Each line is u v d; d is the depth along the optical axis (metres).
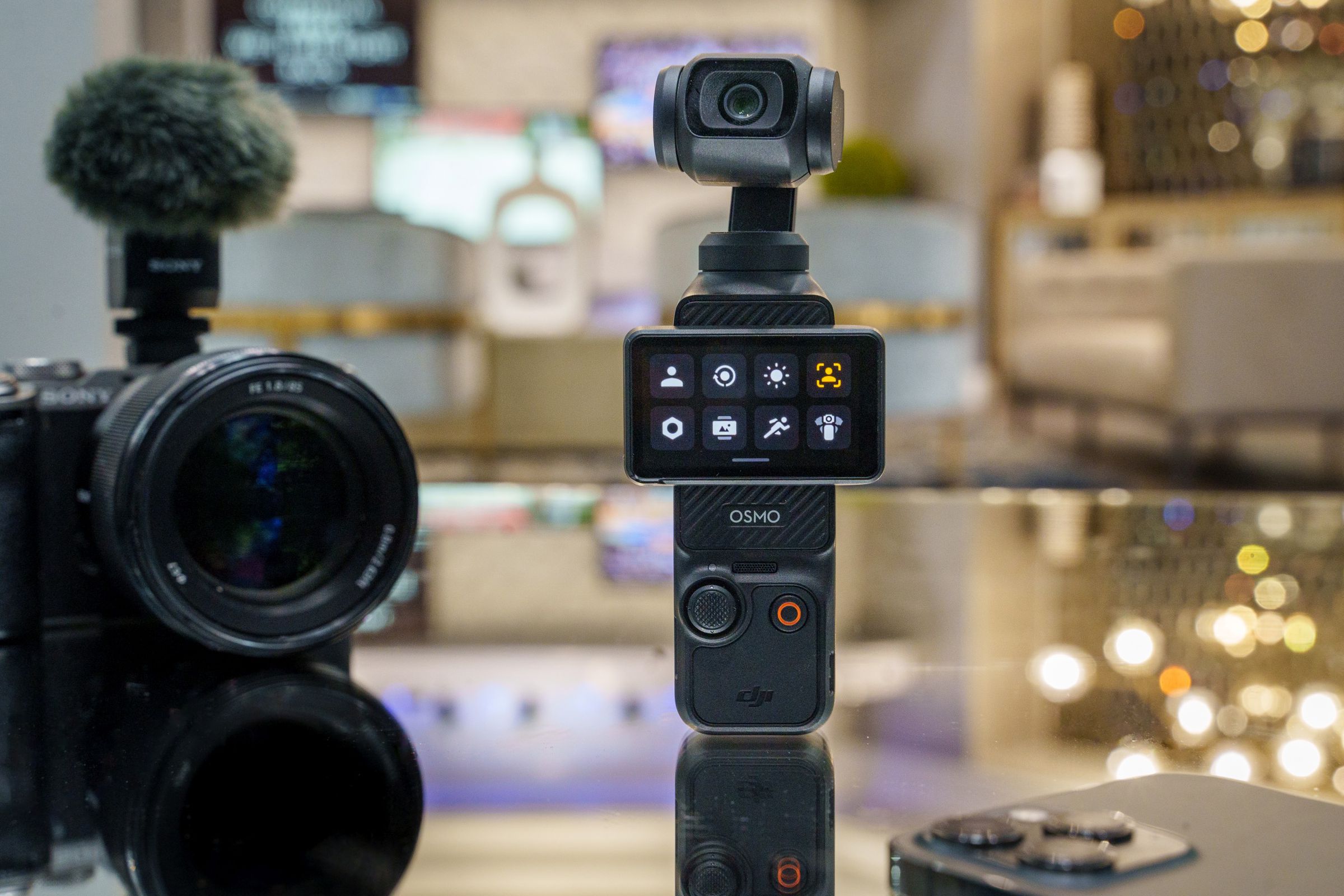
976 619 0.52
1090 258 5.15
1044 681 0.41
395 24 6.02
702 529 0.39
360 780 0.31
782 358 0.39
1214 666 0.44
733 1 6.17
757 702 0.37
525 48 6.19
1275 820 0.27
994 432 4.60
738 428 0.39
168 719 0.38
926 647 0.47
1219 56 5.98
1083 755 0.32
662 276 3.19
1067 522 0.84
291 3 5.96
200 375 0.45
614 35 6.15
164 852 0.26
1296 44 5.84
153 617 0.46
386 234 2.89
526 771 0.32
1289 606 0.55
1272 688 0.40
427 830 0.27
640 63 6.14
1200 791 0.29
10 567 0.51
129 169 0.52
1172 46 6.07
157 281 0.56
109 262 0.57
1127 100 6.21
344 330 2.87
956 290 3.40
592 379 3.51
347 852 0.26
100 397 0.53
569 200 4.64
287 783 0.31
